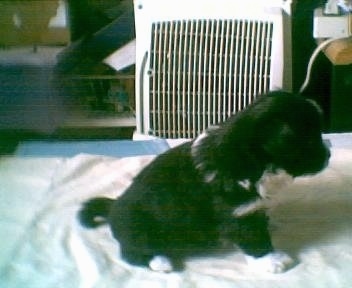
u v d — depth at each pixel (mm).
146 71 1390
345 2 1499
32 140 1453
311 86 1515
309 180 1103
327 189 1078
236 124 855
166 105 1409
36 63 1657
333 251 913
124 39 1693
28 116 1596
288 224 984
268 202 897
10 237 979
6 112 1598
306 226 978
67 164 1202
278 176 862
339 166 1138
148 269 896
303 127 836
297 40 1594
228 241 908
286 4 1354
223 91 1386
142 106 1422
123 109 1714
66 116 1649
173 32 1361
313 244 932
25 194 1107
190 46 1365
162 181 894
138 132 1452
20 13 1642
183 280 865
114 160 1217
